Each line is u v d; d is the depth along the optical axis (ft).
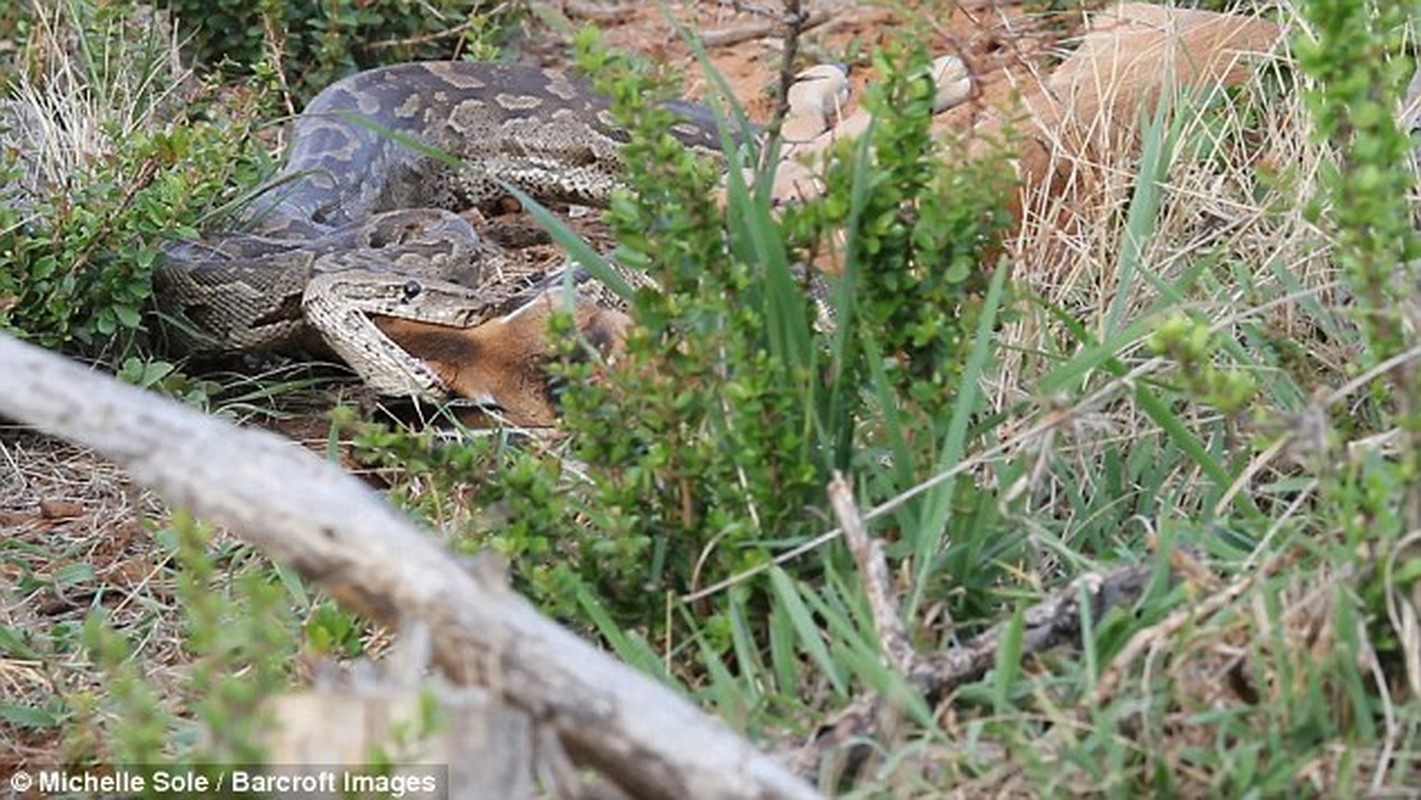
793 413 32.83
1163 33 50.57
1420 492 28.32
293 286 48.98
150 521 40.47
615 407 33.55
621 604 33.32
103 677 35.99
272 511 25.27
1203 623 29.43
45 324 46.78
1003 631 30.19
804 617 30.60
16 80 57.21
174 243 50.14
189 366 50.52
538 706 24.84
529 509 33.27
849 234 32.53
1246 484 34.71
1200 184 43.83
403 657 26.18
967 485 33.12
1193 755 27.89
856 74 63.05
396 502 37.06
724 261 32.78
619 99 32.78
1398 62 31.55
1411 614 27.71
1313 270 40.34
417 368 45.27
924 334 32.99
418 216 54.24
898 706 28.63
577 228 62.13
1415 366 29.78
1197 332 29.55
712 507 33.12
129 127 54.60
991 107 49.78
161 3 64.39
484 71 64.69
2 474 44.73
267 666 29.86
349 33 65.57
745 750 24.73
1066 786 27.76
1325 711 27.81
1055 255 43.88
